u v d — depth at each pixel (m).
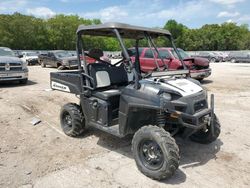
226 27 77.94
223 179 3.85
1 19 53.66
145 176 3.89
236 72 18.88
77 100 8.69
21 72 11.28
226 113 7.30
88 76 4.83
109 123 4.63
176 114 3.75
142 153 3.92
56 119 6.71
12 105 7.84
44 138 5.42
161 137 3.62
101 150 4.83
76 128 5.30
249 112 7.42
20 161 4.39
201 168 4.16
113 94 4.64
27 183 3.73
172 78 4.45
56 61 19.48
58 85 5.66
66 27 59.69
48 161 4.38
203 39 77.31
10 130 5.87
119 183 3.72
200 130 4.71
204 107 4.18
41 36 57.03
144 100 3.90
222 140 5.32
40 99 8.70
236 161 4.42
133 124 4.26
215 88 11.40
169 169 3.56
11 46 54.53
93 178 3.85
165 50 8.26
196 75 11.68
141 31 4.70
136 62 5.53
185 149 4.86
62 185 3.67
